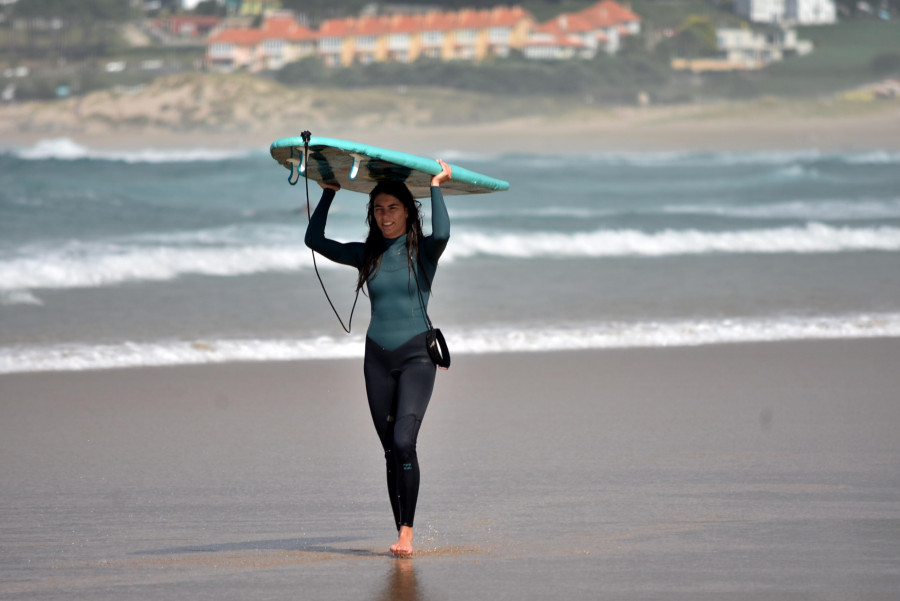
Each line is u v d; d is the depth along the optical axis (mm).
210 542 19344
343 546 19062
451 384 34188
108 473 24281
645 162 173500
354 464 25234
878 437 27500
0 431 28109
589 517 20703
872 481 23250
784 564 17781
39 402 31391
